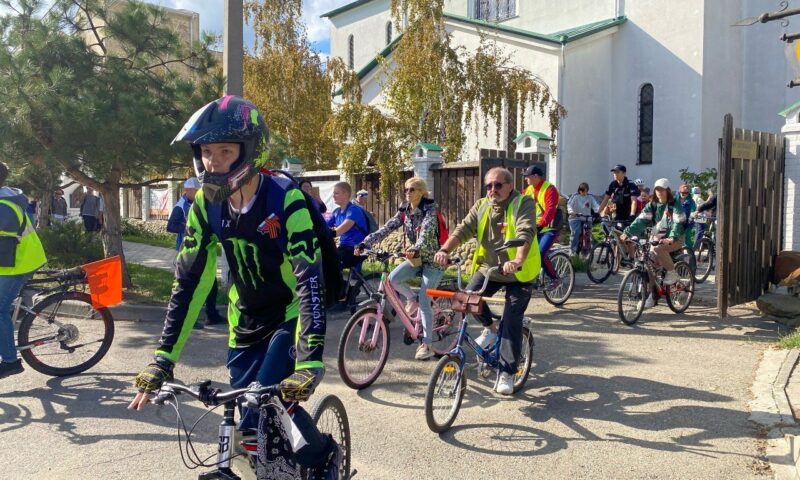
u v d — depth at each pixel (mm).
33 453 4215
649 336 7402
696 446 4301
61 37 8484
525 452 4250
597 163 19422
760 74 18922
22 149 8617
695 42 18094
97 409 5027
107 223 9773
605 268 11602
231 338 2967
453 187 12562
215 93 9297
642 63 19156
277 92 18562
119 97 8344
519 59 19141
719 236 8000
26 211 5418
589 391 5457
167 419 4824
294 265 2641
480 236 5238
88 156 8828
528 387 5582
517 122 17141
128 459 4121
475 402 5230
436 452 4254
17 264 5297
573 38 18234
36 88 8062
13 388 5512
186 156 8961
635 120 19344
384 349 5820
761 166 8617
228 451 2576
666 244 8047
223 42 9539
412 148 13797
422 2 14578
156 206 21469
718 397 5230
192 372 5973
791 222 9203
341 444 3375
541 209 8625
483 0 24000
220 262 9820
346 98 16094
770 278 9039
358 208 7535
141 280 10789
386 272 6219
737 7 18984
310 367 2453
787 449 4145
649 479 3854
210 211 2725
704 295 10172
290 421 2527
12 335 5375
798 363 6035
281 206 2676
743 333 7500
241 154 2551
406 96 14750
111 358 6465
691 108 18188
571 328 7848
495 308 8094
